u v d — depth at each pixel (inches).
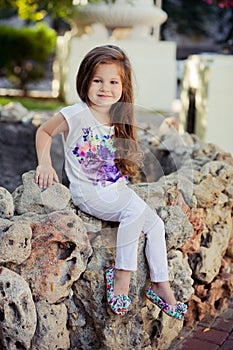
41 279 99.7
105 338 104.0
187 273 117.2
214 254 128.8
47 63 468.1
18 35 413.7
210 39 689.0
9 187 183.9
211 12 622.5
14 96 392.2
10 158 206.7
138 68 302.2
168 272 113.7
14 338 95.0
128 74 116.5
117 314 102.5
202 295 129.0
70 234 101.5
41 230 101.5
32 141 217.3
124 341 106.6
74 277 102.3
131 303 106.9
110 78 113.7
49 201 110.0
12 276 96.1
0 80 502.0
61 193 111.2
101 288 105.1
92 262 105.9
